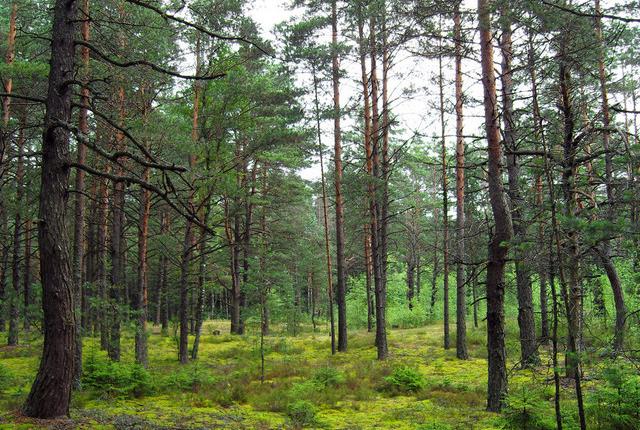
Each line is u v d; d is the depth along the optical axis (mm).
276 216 36812
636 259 8102
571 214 7238
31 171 17344
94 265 25203
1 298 15969
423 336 26781
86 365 13219
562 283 7113
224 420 10203
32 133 17359
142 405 11391
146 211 17438
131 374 13133
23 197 18125
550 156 8500
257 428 9602
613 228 6164
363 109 23578
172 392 13344
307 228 47656
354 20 19844
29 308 13797
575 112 9445
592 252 9180
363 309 37906
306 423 10273
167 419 9828
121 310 14703
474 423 9359
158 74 13273
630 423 7406
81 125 13602
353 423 10273
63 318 8086
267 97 19969
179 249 23234
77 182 13734
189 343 26422
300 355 22297
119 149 16500
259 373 16781
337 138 23469
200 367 16156
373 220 21062
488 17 9180
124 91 15492
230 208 25906
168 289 28094
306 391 13305
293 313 29547
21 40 15562
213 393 13078
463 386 13594
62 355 8055
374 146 21406
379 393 13812
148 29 11195
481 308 39500
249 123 19125
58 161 8188
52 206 8102
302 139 20016
